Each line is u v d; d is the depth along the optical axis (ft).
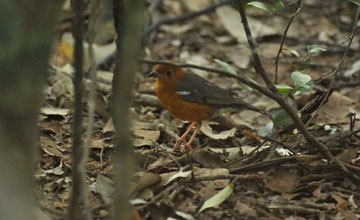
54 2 20.12
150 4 67.41
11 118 20.86
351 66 57.57
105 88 45.37
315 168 32.17
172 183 30.73
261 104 47.24
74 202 23.25
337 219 28.63
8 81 20.36
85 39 52.90
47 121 40.34
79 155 22.93
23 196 20.47
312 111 37.91
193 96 38.11
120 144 21.11
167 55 59.47
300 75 32.81
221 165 32.94
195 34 64.95
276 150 34.12
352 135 36.52
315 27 67.05
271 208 29.12
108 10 55.31
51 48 20.80
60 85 44.21
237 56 59.67
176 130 41.60
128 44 20.34
